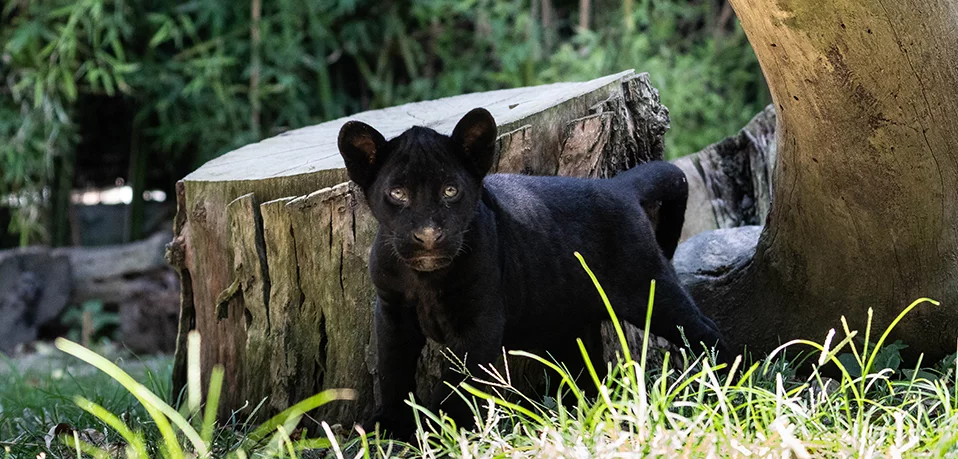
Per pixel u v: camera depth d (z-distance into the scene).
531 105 7.80
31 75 18.88
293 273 7.49
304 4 19.47
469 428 6.04
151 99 20.11
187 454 5.88
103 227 22.28
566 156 7.43
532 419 6.43
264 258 7.66
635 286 6.86
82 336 18.58
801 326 8.09
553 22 20.83
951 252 7.21
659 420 5.09
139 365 14.97
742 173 11.08
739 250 8.96
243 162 8.49
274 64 19.81
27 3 19.06
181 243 8.30
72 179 21.45
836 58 6.30
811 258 7.81
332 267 7.31
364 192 6.00
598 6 20.69
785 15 6.12
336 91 21.09
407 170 5.66
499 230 6.26
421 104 9.88
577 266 6.61
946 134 6.71
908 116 6.58
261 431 6.66
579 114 7.52
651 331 6.97
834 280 7.74
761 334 8.36
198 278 8.20
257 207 7.62
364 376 7.31
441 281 5.95
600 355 7.37
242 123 20.00
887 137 6.69
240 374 7.95
